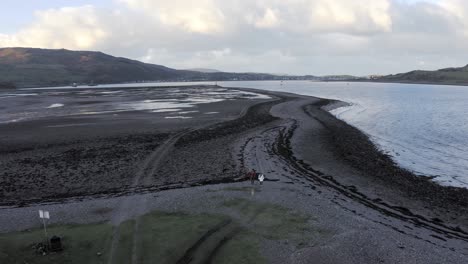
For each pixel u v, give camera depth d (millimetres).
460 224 21109
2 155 35969
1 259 15320
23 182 28344
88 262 15859
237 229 19188
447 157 37562
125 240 17844
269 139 43031
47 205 23562
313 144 40688
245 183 27766
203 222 19922
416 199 25000
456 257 17094
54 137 43844
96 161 33812
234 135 45375
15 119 60156
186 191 25594
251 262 15930
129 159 34375
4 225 20156
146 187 27234
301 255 16250
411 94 135875
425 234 19688
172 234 18406
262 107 77250
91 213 21703
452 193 26484
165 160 34125
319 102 91875
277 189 26188
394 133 50656
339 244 17281
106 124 53250
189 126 51500
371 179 29141
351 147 39938
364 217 21734
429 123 59781
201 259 16125
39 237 18234
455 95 128625
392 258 16594
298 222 20141
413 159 36625
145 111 69688
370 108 83875
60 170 31203
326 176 29750
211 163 33188
